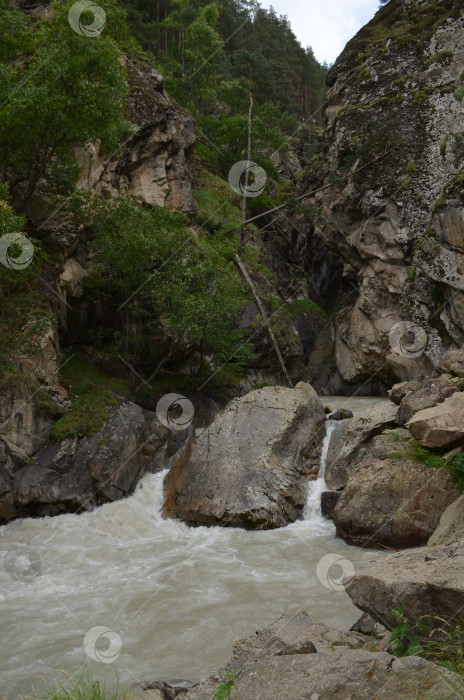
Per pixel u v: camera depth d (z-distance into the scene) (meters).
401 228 23.61
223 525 10.59
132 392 15.30
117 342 16.44
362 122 26.11
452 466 9.24
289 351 22.55
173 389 16.50
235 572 8.62
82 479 11.54
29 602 7.91
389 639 4.52
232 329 19.47
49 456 11.62
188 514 10.94
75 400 13.11
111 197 18.70
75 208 15.22
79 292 15.53
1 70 12.34
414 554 5.02
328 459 11.80
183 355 17.70
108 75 13.29
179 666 6.08
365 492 9.60
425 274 21.70
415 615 4.26
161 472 12.98
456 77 25.06
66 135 13.52
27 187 14.77
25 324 12.21
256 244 26.64
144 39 37.25
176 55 39.38
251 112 29.17
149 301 16.38
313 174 32.56
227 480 11.16
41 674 6.01
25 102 12.11
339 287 33.19
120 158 19.52
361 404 21.66
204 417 16.16
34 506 11.13
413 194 23.52
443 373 11.95
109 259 15.06
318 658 3.81
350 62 29.48
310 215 26.06
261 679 3.74
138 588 8.24
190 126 25.62
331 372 28.19
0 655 6.45
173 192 21.53
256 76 38.06
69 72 12.72
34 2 20.27
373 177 24.84
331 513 10.70
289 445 11.92
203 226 24.20
